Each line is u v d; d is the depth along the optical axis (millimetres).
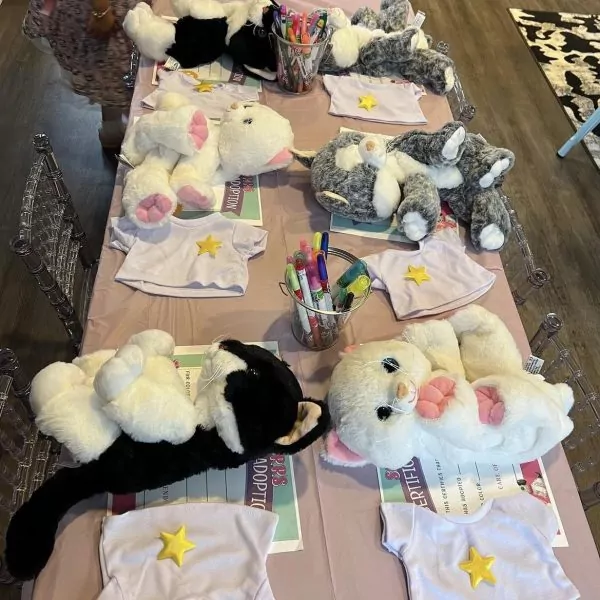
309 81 1403
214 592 697
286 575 732
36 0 1619
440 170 1144
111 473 734
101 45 1681
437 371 853
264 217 1146
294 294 854
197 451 755
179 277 1016
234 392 753
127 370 715
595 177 2377
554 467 870
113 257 1042
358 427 786
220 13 1419
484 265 1144
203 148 1138
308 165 1204
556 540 801
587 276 2049
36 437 990
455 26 2984
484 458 836
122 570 704
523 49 2916
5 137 2088
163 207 1034
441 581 742
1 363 927
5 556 698
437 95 1501
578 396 1034
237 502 784
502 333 919
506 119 2562
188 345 939
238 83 1416
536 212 2223
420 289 1059
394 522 775
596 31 3088
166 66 1396
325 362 950
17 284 1715
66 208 1301
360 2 1699
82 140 2113
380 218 1141
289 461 826
